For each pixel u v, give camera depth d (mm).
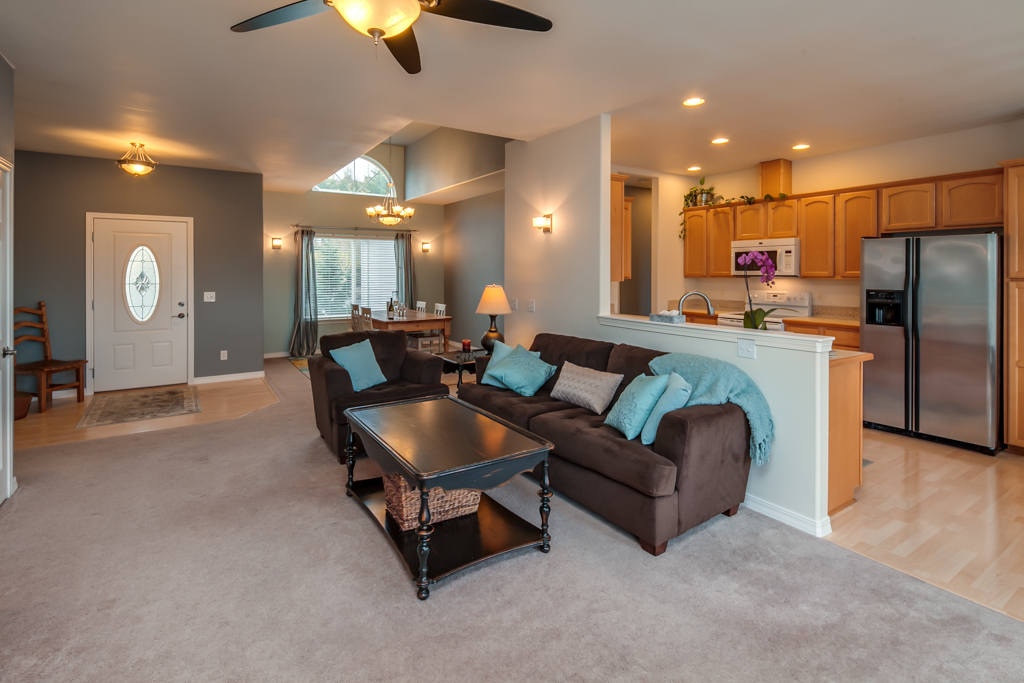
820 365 2711
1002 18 2637
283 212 8828
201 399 5645
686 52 3033
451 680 1732
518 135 4809
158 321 6184
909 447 4098
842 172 5402
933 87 3592
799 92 3693
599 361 3814
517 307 5262
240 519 2871
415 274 9945
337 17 2668
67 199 5656
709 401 2811
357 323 7977
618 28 2750
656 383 2852
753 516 2938
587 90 3662
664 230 6531
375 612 2086
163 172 6113
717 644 1905
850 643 1910
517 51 3033
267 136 4914
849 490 3055
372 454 2729
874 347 4492
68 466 3645
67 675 1736
